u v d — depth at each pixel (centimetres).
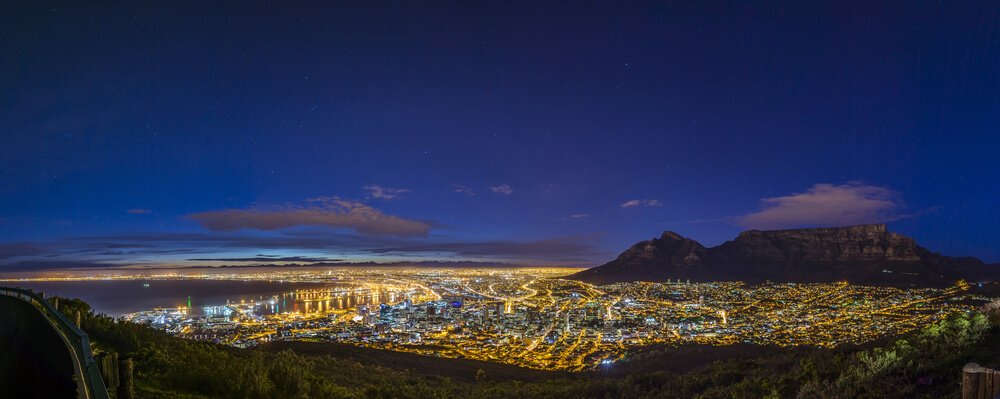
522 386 2792
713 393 1842
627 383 2366
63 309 1459
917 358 1386
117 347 1343
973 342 1390
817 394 1352
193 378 1165
